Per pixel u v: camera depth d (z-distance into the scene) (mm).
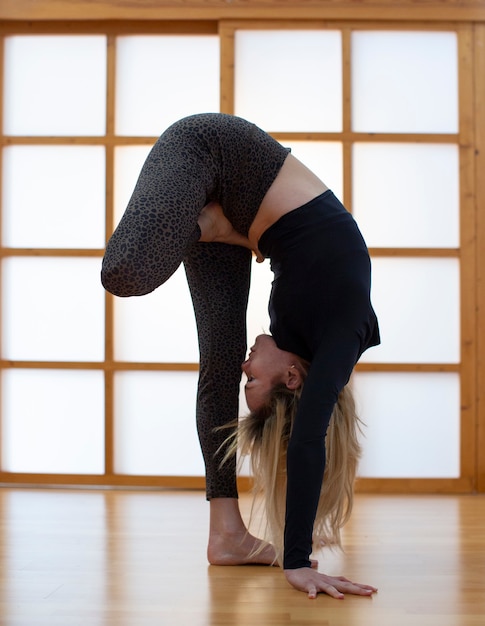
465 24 3607
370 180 3596
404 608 1530
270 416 1811
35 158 3682
